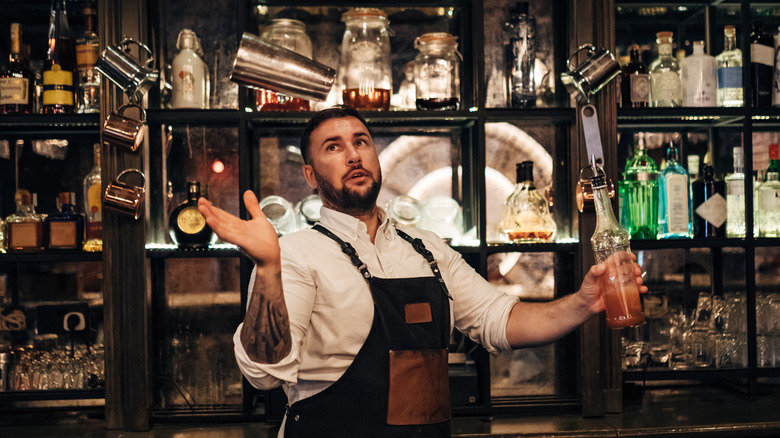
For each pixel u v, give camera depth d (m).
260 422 2.37
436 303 1.68
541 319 1.67
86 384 2.42
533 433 2.20
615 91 2.39
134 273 2.29
